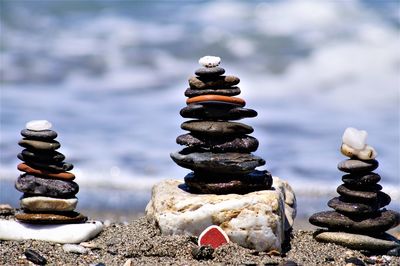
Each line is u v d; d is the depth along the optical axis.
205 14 43.03
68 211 12.93
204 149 12.57
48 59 36.28
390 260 12.47
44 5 44.62
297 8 42.41
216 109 12.51
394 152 24.56
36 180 12.69
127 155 23.64
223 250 11.91
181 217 12.31
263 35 39.69
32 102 30.08
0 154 23.28
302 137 26.11
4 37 39.31
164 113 29.09
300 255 12.35
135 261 11.80
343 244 12.83
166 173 22.17
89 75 34.62
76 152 23.75
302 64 36.38
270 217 12.11
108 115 28.56
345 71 35.69
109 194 20.20
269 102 31.78
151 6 44.78
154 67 35.66
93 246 12.45
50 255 12.07
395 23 40.72
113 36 39.88
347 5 42.62
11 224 12.72
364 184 12.79
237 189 12.51
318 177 21.81
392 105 31.73
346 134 13.05
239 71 35.69
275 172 22.19
